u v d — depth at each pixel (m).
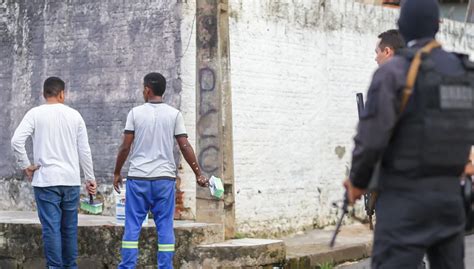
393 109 4.56
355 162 4.63
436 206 4.64
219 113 9.98
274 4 12.81
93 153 12.57
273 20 12.80
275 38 12.84
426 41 4.85
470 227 5.02
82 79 12.72
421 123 4.62
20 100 13.34
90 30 12.65
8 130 13.45
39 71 13.16
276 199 12.80
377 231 4.80
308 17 13.47
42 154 8.78
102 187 12.46
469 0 19.30
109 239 9.87
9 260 10.40
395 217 4.68
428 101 4.62
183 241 9.58
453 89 4.68
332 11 13.95
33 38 13.23
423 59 4.68
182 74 11.72
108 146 12.44
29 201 13.18
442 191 4.66
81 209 12.63
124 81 12.29
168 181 8.72
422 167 4.63
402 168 4.66
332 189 13.96
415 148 4.62
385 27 15.17
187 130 11.69
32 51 13.23
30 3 13.27
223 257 9.47
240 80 12.20
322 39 13.77
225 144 10.13
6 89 13.48
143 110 8.73
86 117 12.66
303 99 13.37
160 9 11.96
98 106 12.54
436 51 4.79
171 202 8.80
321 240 12.34
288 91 13.08
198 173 8.98
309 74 13.48
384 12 15.14
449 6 20.11
